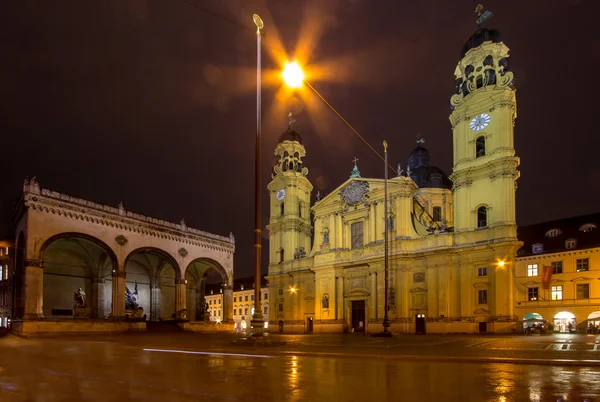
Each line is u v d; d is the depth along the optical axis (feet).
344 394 30.04
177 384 34.06
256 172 73.20
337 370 42.47
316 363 48.96
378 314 185.47
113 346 83.30
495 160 159.12
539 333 152.25
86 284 188.14
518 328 150.00
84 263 188.65
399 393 30.42
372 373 40.34
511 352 61.72
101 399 28.37
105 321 160.86
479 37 175.73
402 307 177.17
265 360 52.70
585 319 181.88
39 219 148.05
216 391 31.07
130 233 176.45
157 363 49.37
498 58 169.27
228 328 213.46
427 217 207.62
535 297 198.39
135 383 34.68
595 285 181.88
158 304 215.10
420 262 177.88
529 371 42.06
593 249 184.44
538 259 200.34
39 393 30.53
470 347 75.15
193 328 192.44
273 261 236.84
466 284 162.40
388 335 120.67
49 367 46.03
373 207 195.62
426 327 169.17
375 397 29.07
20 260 154.30
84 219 161.17
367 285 193.06
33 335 138.51
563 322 187.01
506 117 162.50
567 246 195.11
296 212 235.81
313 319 209.97
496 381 35.70
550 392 30.83
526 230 221.46
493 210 159.63
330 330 199.72
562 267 192.44
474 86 172.04
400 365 47.09
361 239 201.57
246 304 360.69
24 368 45.24
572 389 31.99
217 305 387.34
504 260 153.58
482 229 161.07
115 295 167.32
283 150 244.01
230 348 70.79
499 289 153.17
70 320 150.82
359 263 193.88
